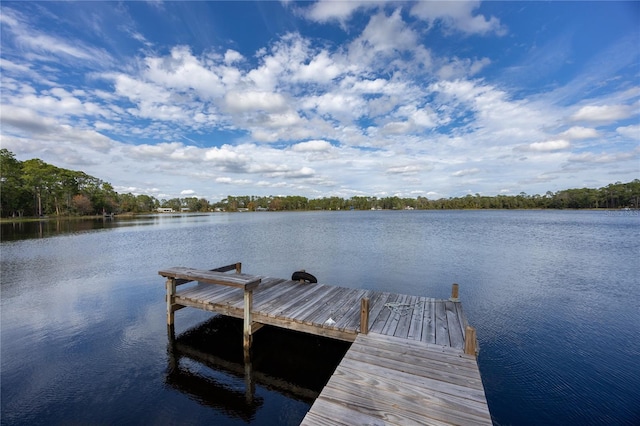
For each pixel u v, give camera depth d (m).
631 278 13.80
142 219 70.75
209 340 7.58
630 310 9.75
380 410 3.45
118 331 8.10
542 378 6.00
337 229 39.69
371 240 27.55
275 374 6.12
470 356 4.64
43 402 5.12
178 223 54.75
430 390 3.80
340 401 3.61
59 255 19.94
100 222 56.22
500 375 6.11
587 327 8.45
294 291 8.26
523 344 7.44
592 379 5.97
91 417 4.76
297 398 5.39
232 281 6.64
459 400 3.61
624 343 7.48
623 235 30.20
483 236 30.19
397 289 12.14
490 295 11.35
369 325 5.92
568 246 23.20
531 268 15.87
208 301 7.41
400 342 5.15
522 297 11.11
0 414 4.80
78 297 11.12
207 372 6.16
